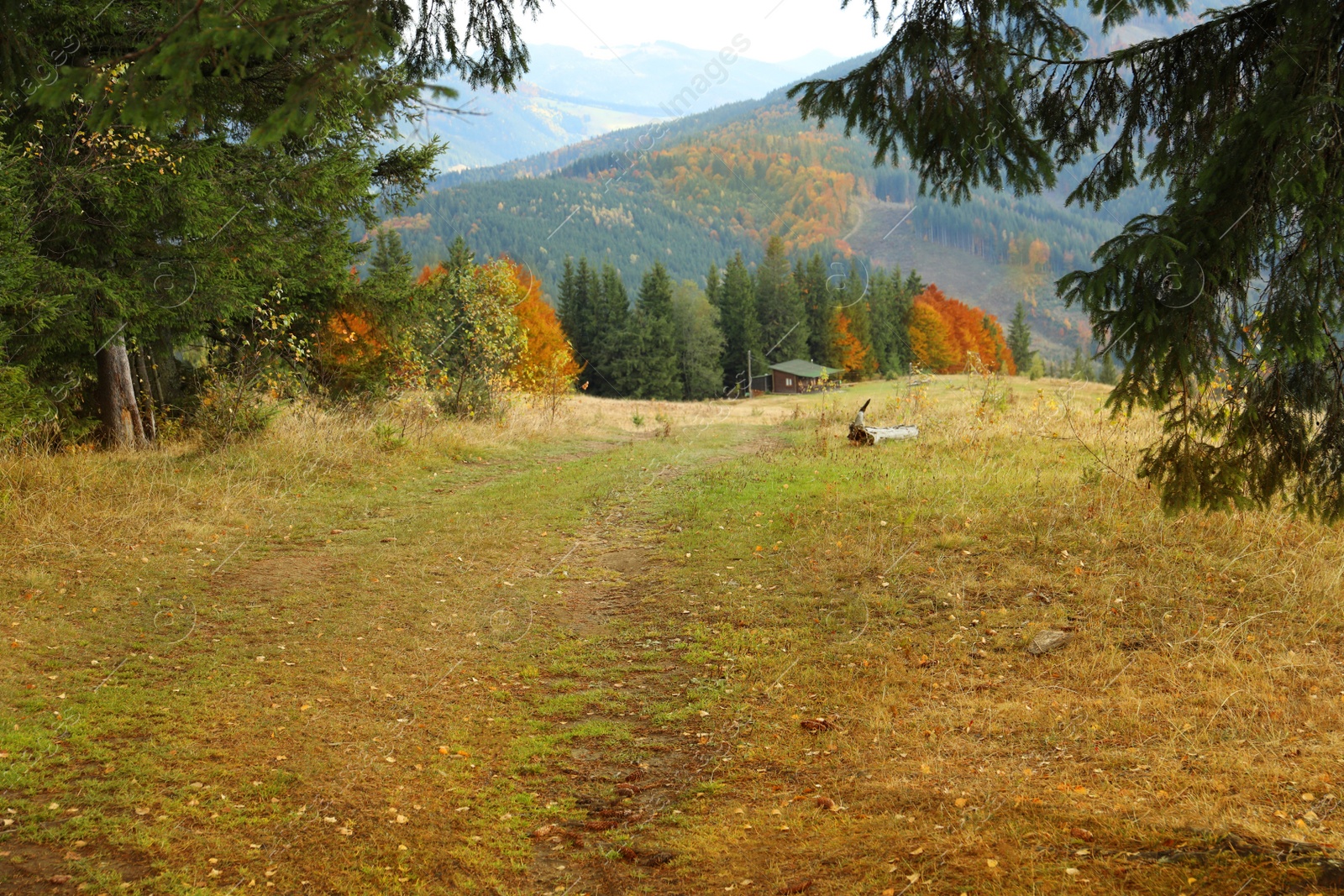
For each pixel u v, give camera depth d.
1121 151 4.88
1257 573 6.54
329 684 5.80
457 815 4.27
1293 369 4.23
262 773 4.51
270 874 3.62
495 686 6.00
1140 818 3.35
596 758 4.96
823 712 5.25
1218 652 5.32
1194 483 4.42
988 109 4.57
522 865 3.83
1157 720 4.55
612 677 6.20
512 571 8.77
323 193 14.41
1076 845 3.21
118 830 3.86
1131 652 5.60
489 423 19.52
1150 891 2.75
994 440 13.86
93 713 5.10
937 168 5.04
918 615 6.68
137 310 11.62
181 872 3.58
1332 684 4.78
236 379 14.49
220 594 7.62
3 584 7.16
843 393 44.75
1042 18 4.46
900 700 5.27
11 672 5.58
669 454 16.98
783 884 3.39
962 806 3.79
